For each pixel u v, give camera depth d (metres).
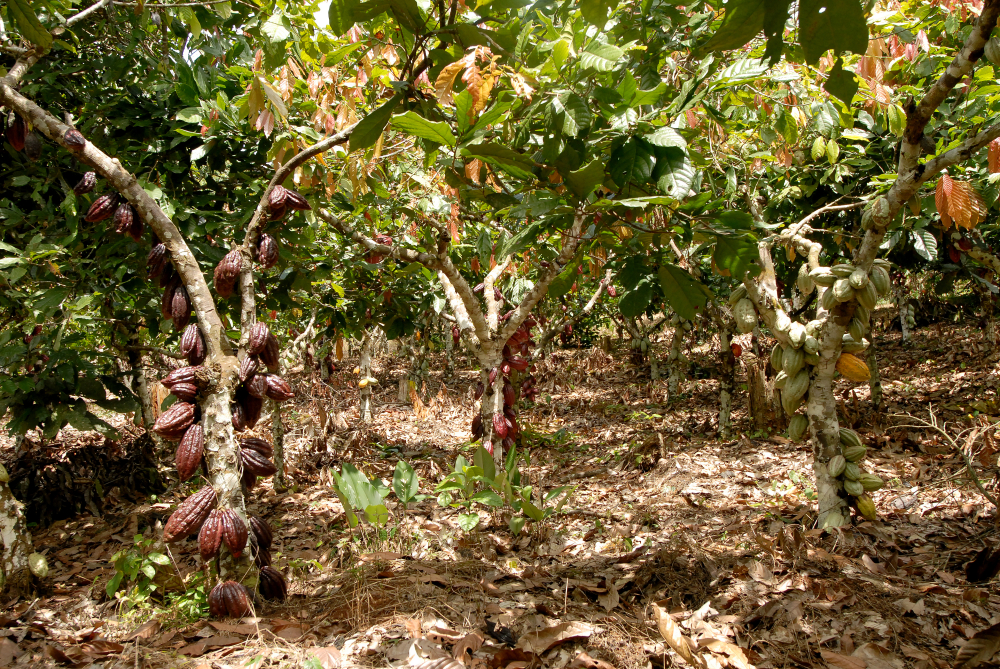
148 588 3.24
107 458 6.59
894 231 4.93
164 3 3.80
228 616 2.68
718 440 7.19
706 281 7.23
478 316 4.64
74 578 4.27
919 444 5.76
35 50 2.89
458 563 3.49
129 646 2.64
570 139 2.54
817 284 3.64
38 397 4.52
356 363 16.00
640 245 3.37
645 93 2.34
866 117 4.77
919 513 4.17
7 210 3.90
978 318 11.40
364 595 2.87
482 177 3.06
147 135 4.09
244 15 4.34
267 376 2.89
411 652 2.33
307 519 5.37
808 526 4.00
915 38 3.74
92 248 4.19
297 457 7.57
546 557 3.79
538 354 8.74
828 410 3.84
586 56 2.30
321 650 2.33
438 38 2.77
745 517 4.38
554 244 5.33
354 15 2.25
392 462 7.54
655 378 12.05
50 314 4.15
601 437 8.40
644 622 2.67
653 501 5.18
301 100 4.20
